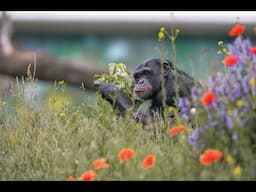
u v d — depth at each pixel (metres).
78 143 9.95
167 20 32.41
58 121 10.91
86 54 32.72
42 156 10.41
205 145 8.43
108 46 32.91
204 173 8.30
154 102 13.20
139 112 12.54
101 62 32.75
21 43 32.53
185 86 11.25
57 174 9.55
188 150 8.74
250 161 8.14
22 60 28.11
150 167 8.49
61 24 32.38
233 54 8.78
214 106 8.41
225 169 8.28
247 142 8.20
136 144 9.45
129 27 32.72
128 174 8.83
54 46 32.81
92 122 10.59
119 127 10.18
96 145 9.59
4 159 10.69
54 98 11.72
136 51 32.88
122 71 12.91
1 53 28.00
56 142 10.22
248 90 8.38
